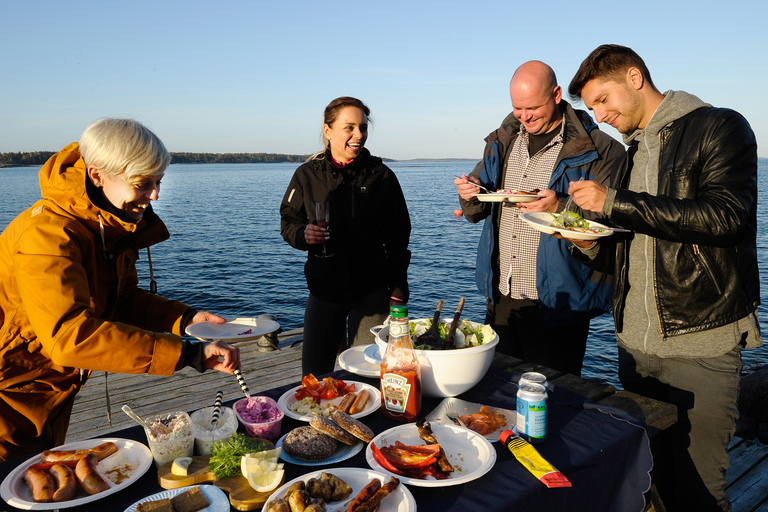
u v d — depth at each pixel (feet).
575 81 6.39
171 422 4.20
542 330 8.61
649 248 6.15
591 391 5.58
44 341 4.01
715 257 5.59
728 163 5.32
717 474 5.96
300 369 14.07
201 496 3.41
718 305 5.67
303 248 8.50
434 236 74.43
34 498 3.45
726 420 5.82
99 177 4.39
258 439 4.09
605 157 8.04
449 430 4.33
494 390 5.36
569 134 8.23
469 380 4.96
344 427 4.11
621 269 6.59
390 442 4.16
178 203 135.03
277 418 4.37
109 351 4.02
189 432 4.03
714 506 6.00
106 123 4.25
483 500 3.45
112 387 12.84
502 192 7.79
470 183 8.51
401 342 4.64
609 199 5.37
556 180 8.18
